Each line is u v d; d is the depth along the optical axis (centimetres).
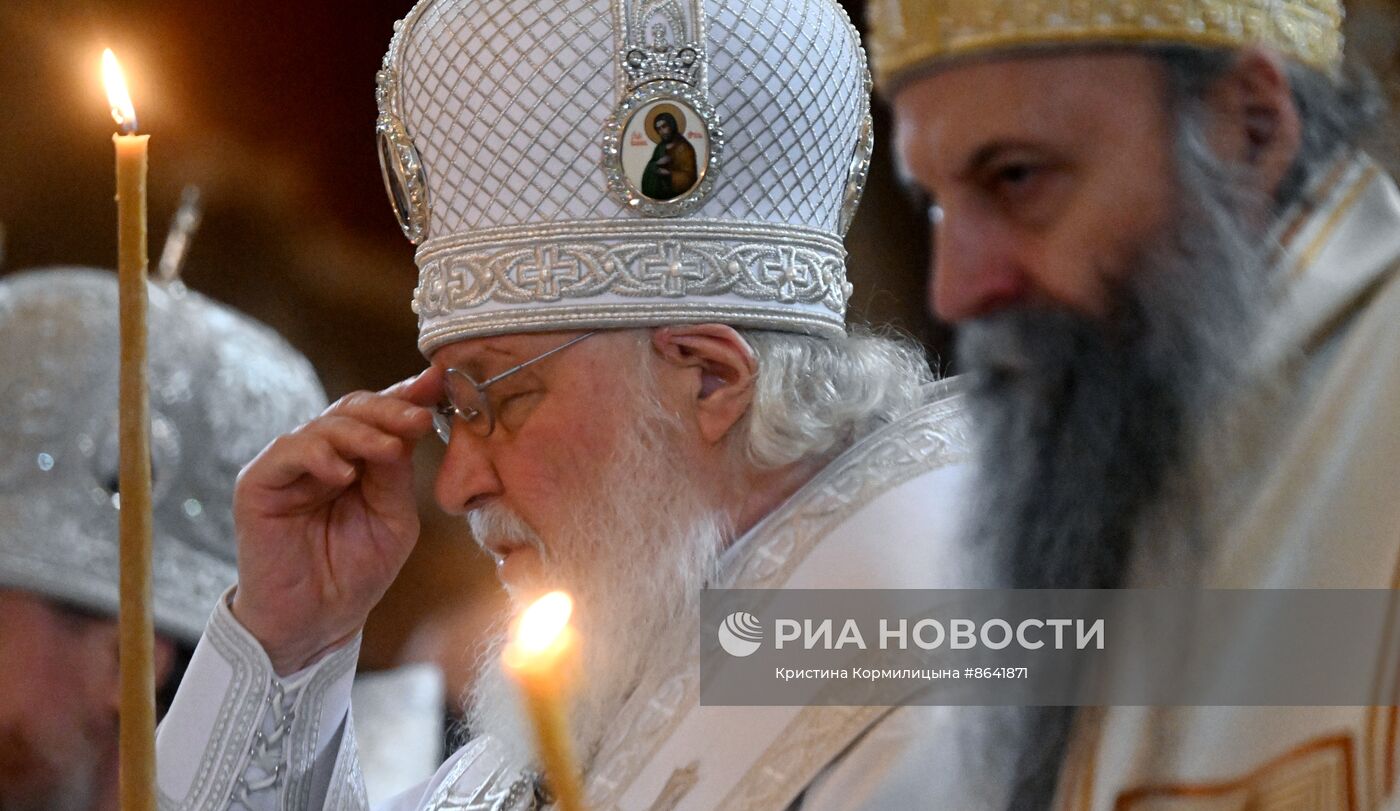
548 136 823
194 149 2048
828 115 863
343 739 933
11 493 1012
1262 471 505
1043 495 527
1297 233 519
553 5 834
